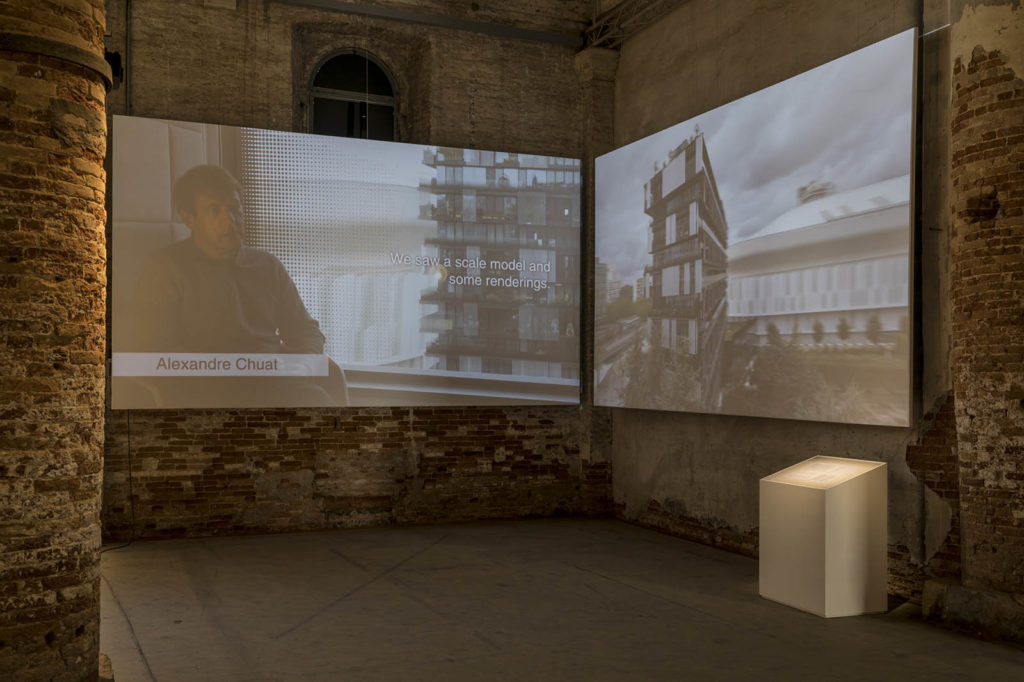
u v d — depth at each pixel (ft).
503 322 29.76
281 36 27.96
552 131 31.37
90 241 11.87
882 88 19.08
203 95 26.99
